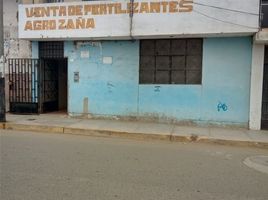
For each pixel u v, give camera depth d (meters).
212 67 10.30
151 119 10.98
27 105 12.35
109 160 6.54
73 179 5.26
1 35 10.26
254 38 9.48
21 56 12.77
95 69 11.42
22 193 4.60
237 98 10.20
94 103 11.52
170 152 7.47
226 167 6.30
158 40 10.78
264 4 9.20
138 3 10.02
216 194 4.78
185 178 5.50
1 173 5.49
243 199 4.61
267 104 10.09
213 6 9.45
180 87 10.65
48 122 10.64
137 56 10.98
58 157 6.64
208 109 10.45
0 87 10.33
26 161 6.26
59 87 13.64
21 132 9.66
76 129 9.73
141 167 6.09
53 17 10.99
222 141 8.67
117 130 9.53
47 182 5.08
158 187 5.00
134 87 11.08
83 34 10.71
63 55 11.95
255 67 9.90
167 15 9.80
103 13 10.43
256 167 6.37
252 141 8.52
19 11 11.37
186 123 10.66
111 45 11.20
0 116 10.37
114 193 4.70
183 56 10.60
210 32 9.52
